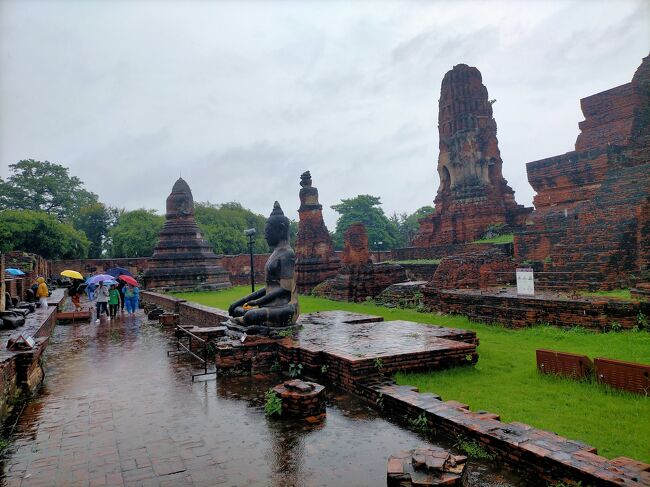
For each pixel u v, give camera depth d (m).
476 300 15.02
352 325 12.48
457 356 9.09
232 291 34.94
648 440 5.37
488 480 4.79
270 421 6.86
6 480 5.20
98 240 66.75
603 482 4.16
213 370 10.36
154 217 57.47
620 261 16.03
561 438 5.15
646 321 11.30
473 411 6.57
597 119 23.47
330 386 8.51
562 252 17.88
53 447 6.14
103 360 11.84
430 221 35.44
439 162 35.09
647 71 22.41
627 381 7.09
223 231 58.59
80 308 24.70
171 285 35.50
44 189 59.84
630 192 17.39
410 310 18.52
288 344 9.82
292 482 4.95
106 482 5.09
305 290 30.67
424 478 4.33
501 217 32.09
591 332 11.63
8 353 8.80
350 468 5.23
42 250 44.16
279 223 12.23
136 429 6.75
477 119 33.22
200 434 6.46
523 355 9.95
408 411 6.62
